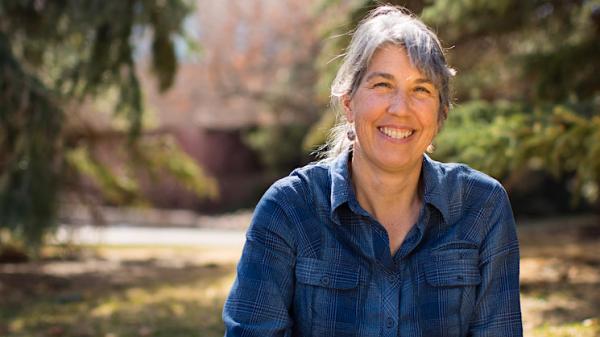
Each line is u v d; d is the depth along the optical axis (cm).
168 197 2434
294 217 192
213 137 2534
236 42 2281
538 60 687
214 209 2472
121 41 762
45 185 702
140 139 966
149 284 720
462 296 189
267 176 2383
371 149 189
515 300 195
